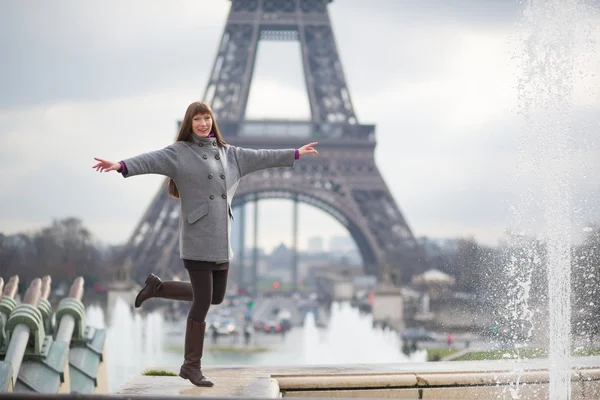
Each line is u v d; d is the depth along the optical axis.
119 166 7.92
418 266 91.56
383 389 10.37
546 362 11.77
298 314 138.25
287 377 10.34
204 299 8.48
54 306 80.12
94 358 18.52
